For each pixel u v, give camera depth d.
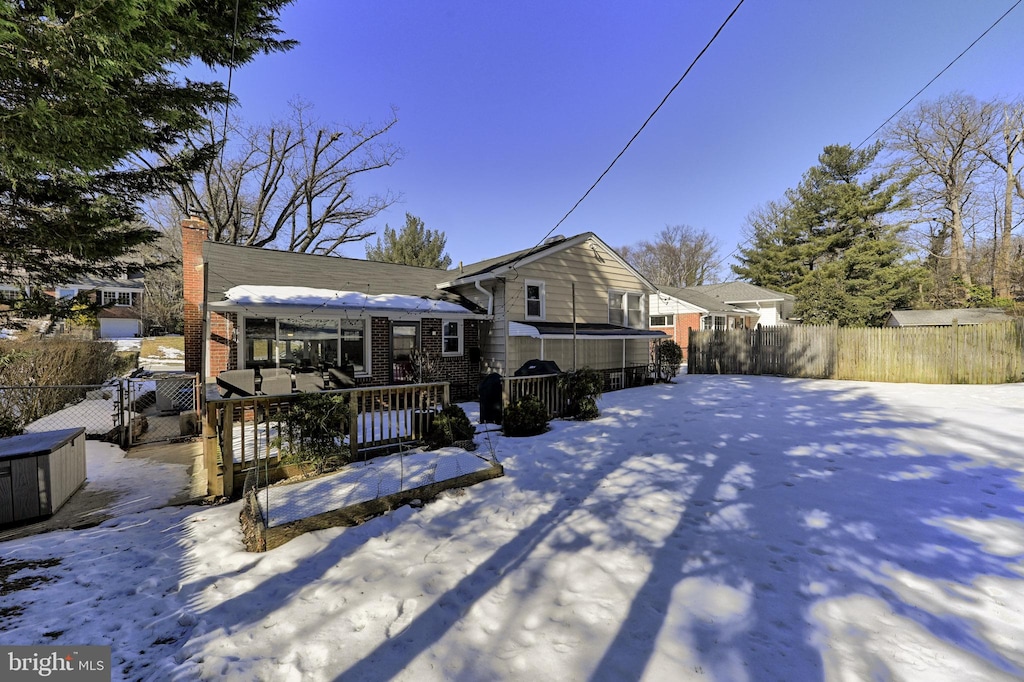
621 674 2.13
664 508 4.26
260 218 25.45
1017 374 12.59
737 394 12.09
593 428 7.80
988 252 32.16
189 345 10.47
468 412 9.98
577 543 3.54
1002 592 2.82
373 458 5.71
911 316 24.98
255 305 8.23
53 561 3.33
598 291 14.53
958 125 29.25
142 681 2.11
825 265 29.50
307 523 3.69
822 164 30.59
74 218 5.20
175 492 5.13
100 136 4.11
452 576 3.04
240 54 6.56
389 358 11.02
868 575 3.04
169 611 2.68
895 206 27.81
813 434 7.23
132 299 31.84
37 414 9.27
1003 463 5.62
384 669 2.18
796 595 2.81
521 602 2.74
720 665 2.19
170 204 26.39
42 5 3.45
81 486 5.33
